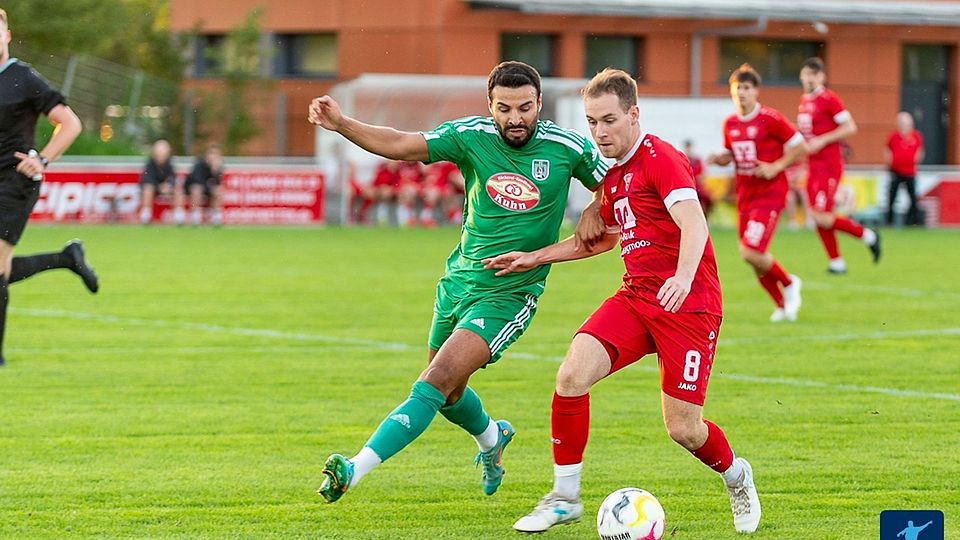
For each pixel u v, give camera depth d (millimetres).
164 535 13930
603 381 24031
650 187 13695
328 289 39438
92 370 24688
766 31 91438
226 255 51125
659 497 15742
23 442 18469
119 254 50625
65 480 16312
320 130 75438
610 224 14438
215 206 68562
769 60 93000
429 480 16594
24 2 84625
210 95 85500
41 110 23312
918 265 49375
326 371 24844
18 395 22094
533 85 14320
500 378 24328
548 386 23500
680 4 83500
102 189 67438
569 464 13852
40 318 32219
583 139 14883
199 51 93062
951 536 13961
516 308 14617
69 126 23312
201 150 85438
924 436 19266
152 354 26703
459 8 84000
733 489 14188
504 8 83562
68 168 66750
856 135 94500
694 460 17703
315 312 33875
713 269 13930
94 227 65625
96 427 19531
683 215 13344
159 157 67438
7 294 24625
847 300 37500
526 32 85875
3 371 24484
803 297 38219
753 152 31688
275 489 15984
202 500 15422
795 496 15773
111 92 82875
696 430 13719
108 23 89000
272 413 20766
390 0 85312
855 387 23375
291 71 89750
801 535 14117
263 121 87250
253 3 89812
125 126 82438
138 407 21141
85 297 36812
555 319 33031
